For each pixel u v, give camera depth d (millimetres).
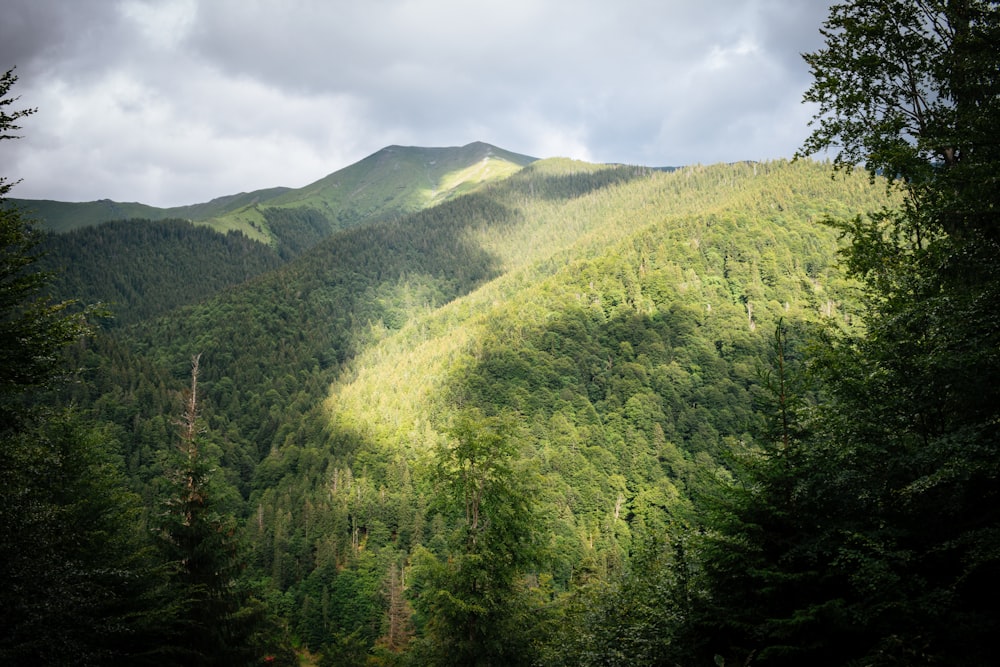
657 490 86625
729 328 136875
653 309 154250
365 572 73062
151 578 16922
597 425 107375
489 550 18047
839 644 8305
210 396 154750
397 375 150500
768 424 9891
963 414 9422
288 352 193875
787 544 8891
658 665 10359
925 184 11086
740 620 9125
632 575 15797
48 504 14328
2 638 11867
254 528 84688
